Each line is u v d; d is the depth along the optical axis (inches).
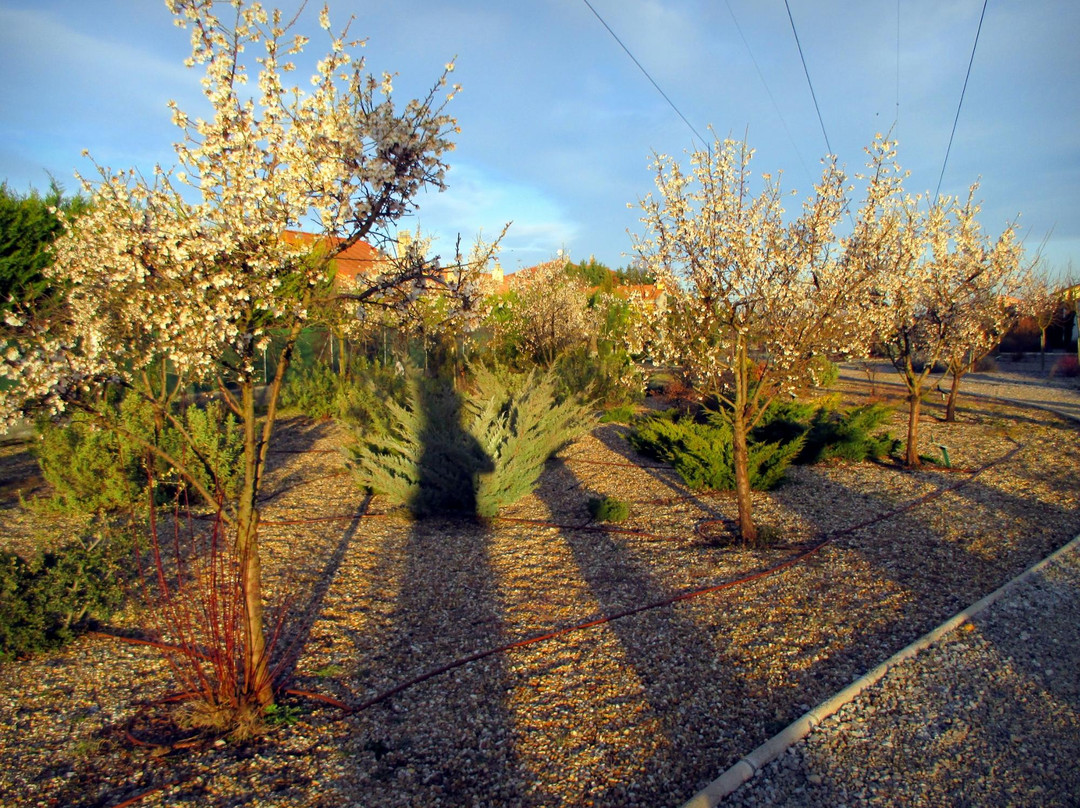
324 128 121.7
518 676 150.1
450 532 266.4
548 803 109.3
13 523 272.2
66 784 113.6
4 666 156.1
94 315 127.3
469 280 152.2
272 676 137.0
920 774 117.0
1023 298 715.4
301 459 409.4
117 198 123.4
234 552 150.2
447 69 124.1
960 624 173.9
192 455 294.0
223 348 123.6
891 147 262.5
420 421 280.1
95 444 274.2
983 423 527.2
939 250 364.2
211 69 118.3
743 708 136.8
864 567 218.7
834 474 360.5
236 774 115.9
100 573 184.1
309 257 129.0
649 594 197.8
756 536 249.1
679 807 107.1
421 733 128.6
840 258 263.4
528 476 290.7
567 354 649.0
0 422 106.0
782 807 108.5
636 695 141.5
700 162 218.1
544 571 220.1
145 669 155.3
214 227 117.7
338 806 108.3
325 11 123.5
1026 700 140.3
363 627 176.9
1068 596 193.3
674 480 355.9
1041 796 111.3
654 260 238.7
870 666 154.1
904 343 368.5
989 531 256.4
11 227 383.6
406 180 124.0
